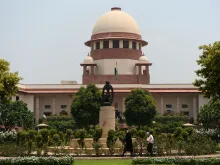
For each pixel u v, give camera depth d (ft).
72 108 220.02
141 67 285.84
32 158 78.28
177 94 269.23
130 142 94.48
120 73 283.38
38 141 103.04
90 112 216.74
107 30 289.33
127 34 288.51
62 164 77.30
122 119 248.73
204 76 106.11
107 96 127.65
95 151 97.14
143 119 222.07
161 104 269.44
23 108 217.97
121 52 285.64
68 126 222.69
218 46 105.50
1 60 133.49
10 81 133.69
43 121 246.47
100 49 289.12
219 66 101.55
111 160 86.28
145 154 97.76
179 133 116.88
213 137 145.89
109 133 99.76
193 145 101.50
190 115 269.44
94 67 287.89
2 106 209.26
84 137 103.91
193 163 76.64
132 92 228.43
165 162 78.69
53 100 272.31
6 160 77.36
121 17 293.64
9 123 210.79
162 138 107.14
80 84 273.13
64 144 123.34
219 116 200.23
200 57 108.27
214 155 98.07
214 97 107.65
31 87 268.62
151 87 267.59
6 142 123.44
